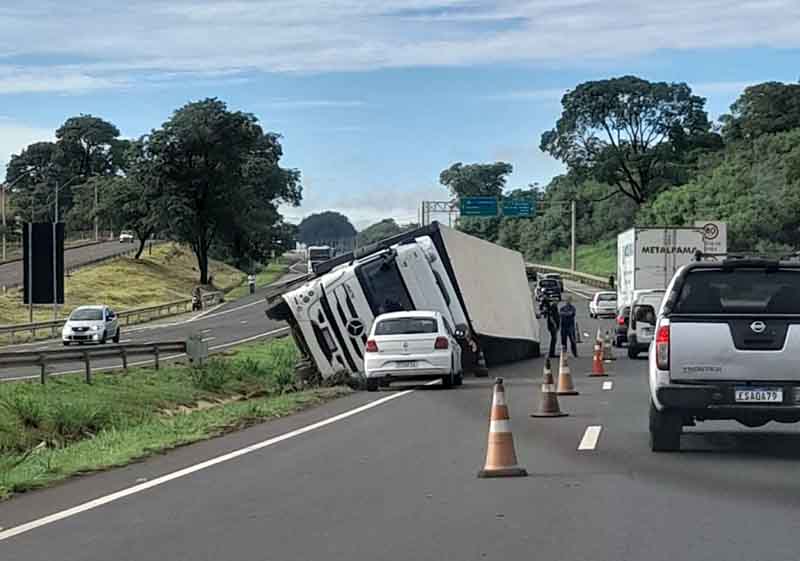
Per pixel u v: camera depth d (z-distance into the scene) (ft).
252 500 37.47
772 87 407.85
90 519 34.91
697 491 37.40
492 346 108.99
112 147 621.72
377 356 83.76
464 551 28.89
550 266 415.23
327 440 53.88
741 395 43.39
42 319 235.40
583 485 38.75
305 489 39.42
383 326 84.79
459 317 95.96
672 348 43.83
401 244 94.99
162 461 48.19
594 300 230.07
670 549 28.76
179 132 348.38
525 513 33.83
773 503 35.12
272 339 171.12
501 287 119.96
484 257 114.11
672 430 45.91
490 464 41.16
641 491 37.45
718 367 43.50
